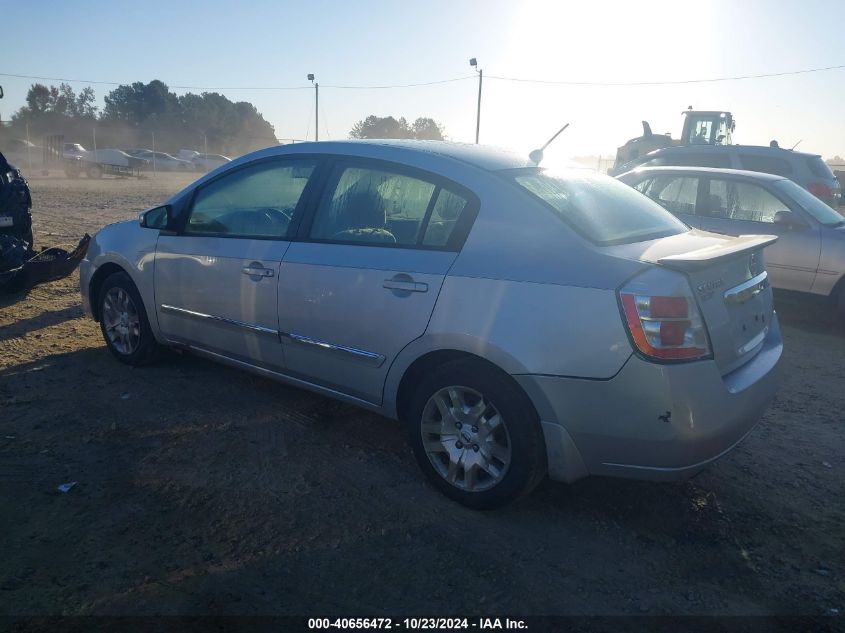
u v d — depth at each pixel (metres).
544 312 3.22
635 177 8.76
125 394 4.90
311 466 3.99
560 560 3.22
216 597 2.89
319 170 4.26
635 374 3.06
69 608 2.79
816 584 3.12
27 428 4.32
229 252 4.50
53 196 21.61
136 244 5.15
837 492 3.92
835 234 7.35
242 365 4.65
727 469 4.14
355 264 3.87
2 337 6.06
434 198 3.75
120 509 3.49
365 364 3.87
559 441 3.27
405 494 3.72
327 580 3.03
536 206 3.48
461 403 3.56
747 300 3.62
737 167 12.27
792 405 5.23
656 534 3.46
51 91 75.12
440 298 3.51
